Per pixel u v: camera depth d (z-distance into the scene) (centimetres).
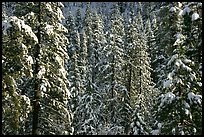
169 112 2180
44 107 2523
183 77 2173
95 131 3934
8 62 2319
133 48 4681
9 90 2308
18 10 2525
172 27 2288
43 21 2502
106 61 4453
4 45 2288
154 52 3300
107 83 4425
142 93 4762
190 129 2167
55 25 2528
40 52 2441
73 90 4653
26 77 2550
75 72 4806
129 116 4000
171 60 2153
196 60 2241
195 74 2209
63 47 2591
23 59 2292
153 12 2420
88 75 5509
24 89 2548
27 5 2484
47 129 2548
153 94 4622
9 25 2217
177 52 2172
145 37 6338
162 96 2200
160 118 2233
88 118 4088
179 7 2262
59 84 2491
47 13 2505
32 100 2464
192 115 2181
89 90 4262
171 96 2133
